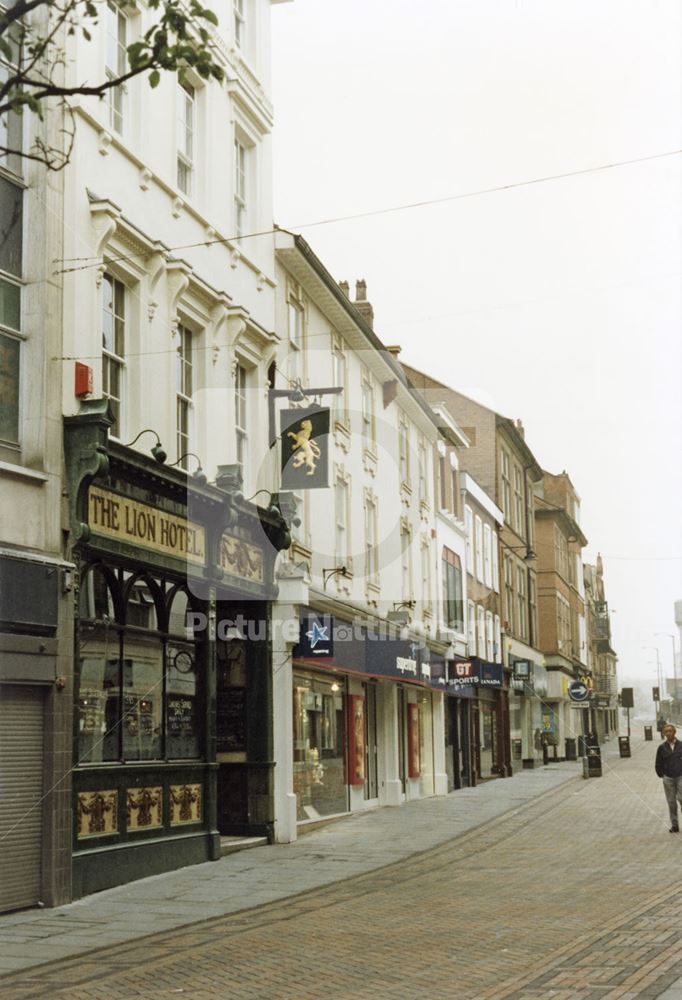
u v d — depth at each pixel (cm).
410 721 3014
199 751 1684
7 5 1315
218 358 1838
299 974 863
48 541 1291
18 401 1301
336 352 2525
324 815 2261
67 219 1387
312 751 2208
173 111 1739
